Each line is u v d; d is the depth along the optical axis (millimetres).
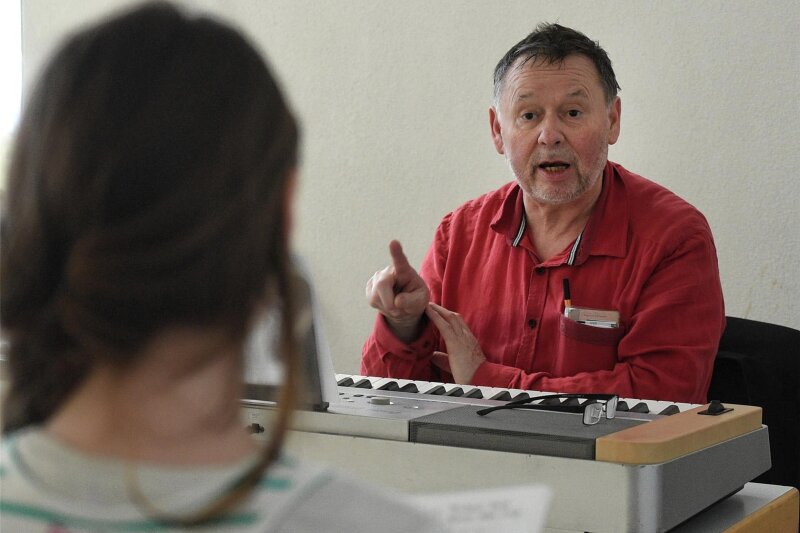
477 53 3031
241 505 440
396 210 3174
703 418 1221
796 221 2623
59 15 3555
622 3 2826
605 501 1026
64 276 439
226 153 444
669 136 2783
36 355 460
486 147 3031
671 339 1871
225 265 441
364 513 461
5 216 458
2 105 3389
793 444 1927
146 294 428
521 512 566
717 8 2695
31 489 444
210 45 461
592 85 1967
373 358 1998
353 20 3193
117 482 441
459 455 1113
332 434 1201
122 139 433
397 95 3150
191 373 454
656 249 1927
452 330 1951
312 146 3279
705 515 1206
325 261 3281
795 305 2631
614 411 1215
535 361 1982
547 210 2023
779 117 2637
